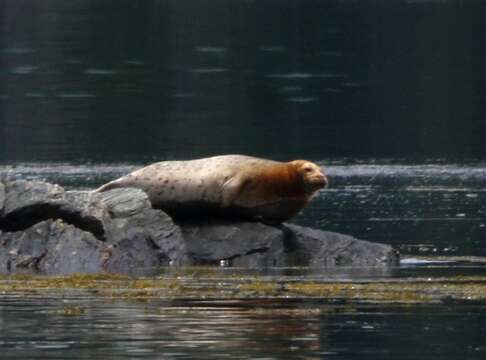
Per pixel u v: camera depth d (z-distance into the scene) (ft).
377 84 253.44
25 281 76.74
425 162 163.02
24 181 88.84
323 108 222.07
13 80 254.27
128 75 267.39
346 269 83.92
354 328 61.16
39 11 392.47
